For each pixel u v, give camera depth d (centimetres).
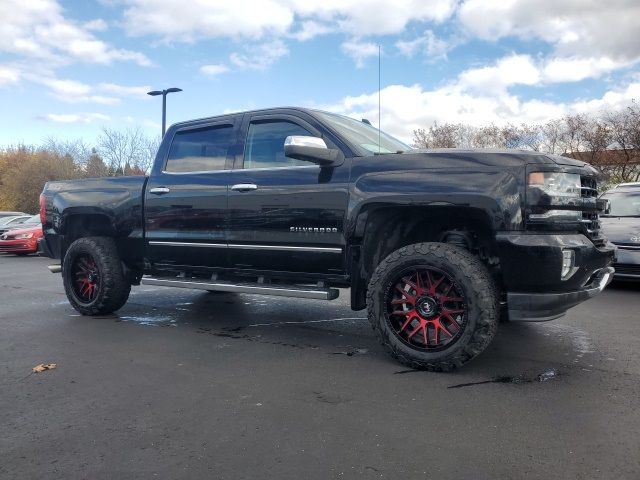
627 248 709
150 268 575
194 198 518
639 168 2203
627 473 246
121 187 580
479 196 365
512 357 427
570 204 372
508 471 249
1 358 446
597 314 590
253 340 496
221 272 520
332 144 445
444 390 355
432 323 392
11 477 253
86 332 533
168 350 464
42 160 4772
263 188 472
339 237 432
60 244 635
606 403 329
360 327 548
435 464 257
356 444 279
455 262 374
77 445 284
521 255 358
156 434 296
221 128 523
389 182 401
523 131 2669
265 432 296
